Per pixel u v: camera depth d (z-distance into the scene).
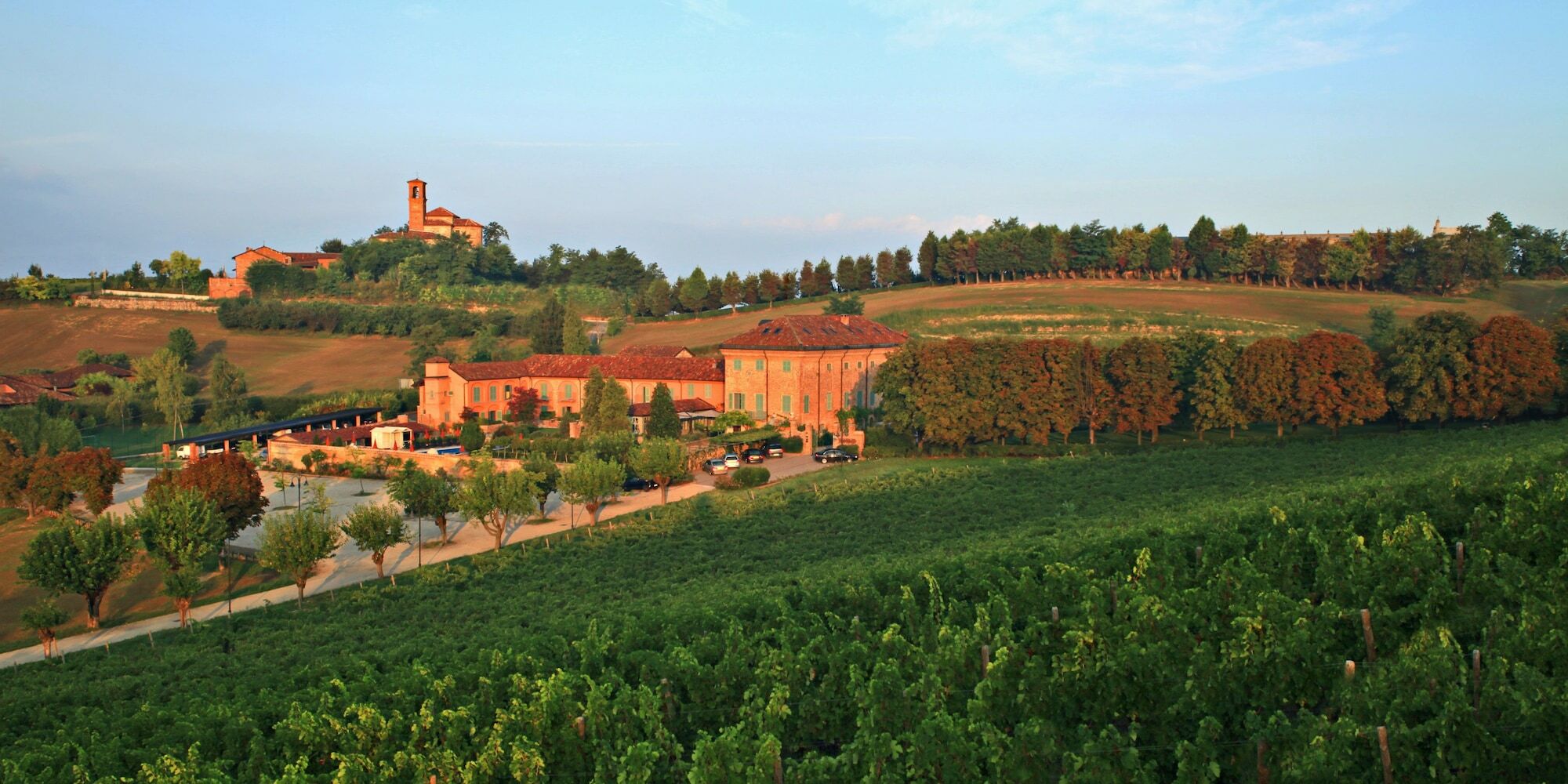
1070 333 151.12
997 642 33.00
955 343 95.62
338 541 61.69
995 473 80.00
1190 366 103.50
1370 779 24.81
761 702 31.12
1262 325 147.75
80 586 55.44
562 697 31.81
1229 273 181.50
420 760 30.19
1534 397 85.69
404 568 66.12
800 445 104.19
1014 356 93.88
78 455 84.75
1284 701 29.23
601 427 102.50
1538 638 27.86
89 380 140.00
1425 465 62.19
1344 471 68.88
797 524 67.06
